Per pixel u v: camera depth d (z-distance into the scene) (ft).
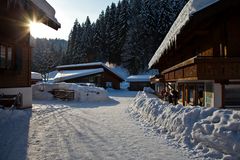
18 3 26.32
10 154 20.52
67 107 64.49
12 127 31.55
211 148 21.11
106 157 20.13
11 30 43.19
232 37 32.42
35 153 20.92
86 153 21.16
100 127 33.76
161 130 29.68
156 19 274.16
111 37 318.86
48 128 32.12
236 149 18.86
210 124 22.20
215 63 30.42
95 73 176.45
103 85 184.55
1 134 27.68
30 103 55.47
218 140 20.39
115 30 316.81
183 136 24.63
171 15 264.72
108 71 190.90
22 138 26.13
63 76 169.78
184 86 58.34
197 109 25.79
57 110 55.21
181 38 40.45
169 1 266.77
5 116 34.83
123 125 35.50
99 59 335.88
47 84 97.66
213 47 35.78
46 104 73.10
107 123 37.35
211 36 36.58
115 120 40.55
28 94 54.39
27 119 38.91
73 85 94.43
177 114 28.30
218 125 21.08
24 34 48.16
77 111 54.75
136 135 28.58
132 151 21.91
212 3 28.37
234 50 32.32
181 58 59.57
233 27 32.50
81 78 175.83
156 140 26.11
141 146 23.62
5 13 35.76
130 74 281.13
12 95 43.27
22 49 50.65
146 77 198.08
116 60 311.68
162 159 19.75
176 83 69.21
